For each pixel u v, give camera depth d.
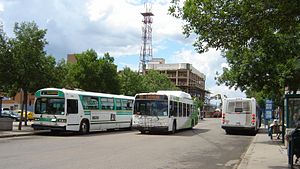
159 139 23.67
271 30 12.47
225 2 11.38
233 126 31.66
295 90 23.09
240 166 12.88
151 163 13.06
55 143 19.16
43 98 25.42
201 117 91.50
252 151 17.89
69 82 46.88
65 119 24.88
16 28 26.98
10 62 26.28
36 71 27.14
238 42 11.65
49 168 11.05
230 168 12.81
